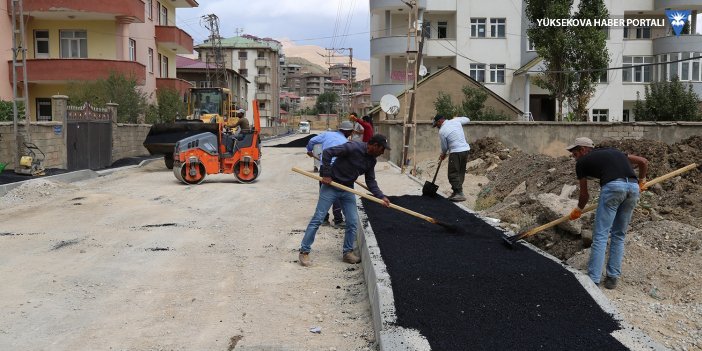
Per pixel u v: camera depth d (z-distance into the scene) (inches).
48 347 192.1
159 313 225.8
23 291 248.8
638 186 241.8
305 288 259.1
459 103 1238.9
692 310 215.0
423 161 888.3
